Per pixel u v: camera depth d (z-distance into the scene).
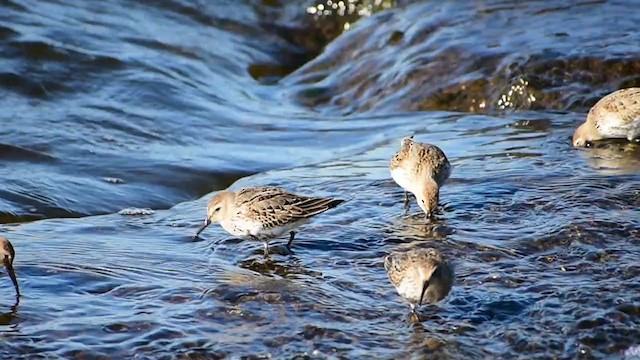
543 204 14.86
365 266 13.12
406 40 24.64
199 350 10.95
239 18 27.56
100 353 10.92
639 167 16.75
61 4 24.83
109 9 25.45
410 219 14.73
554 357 10.86
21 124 19.56
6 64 21.67
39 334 11.28
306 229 14.41
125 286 12.54
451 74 22.94
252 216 13.34
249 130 20.94
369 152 19.09
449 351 10.90
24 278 12.78
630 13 24.17
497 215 14.58
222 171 18.34
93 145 19.09
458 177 16.39
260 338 11.20
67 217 16.30
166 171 18.19
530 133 19.55
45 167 18.02
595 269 12.70
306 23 28.38
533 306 11.78
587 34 23.28
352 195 15.98
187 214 15.95
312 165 18.36
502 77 22.33
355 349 10.95
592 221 13.94
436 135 19.91
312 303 11.96
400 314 11.73
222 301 12.02
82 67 22.20
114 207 16.81
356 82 24.05
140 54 23.56
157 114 21.06
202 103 22.08
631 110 17.80
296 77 25.14
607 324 11.37
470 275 12.59
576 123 20.12
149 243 14.35
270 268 13.11
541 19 24.34
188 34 25.88
